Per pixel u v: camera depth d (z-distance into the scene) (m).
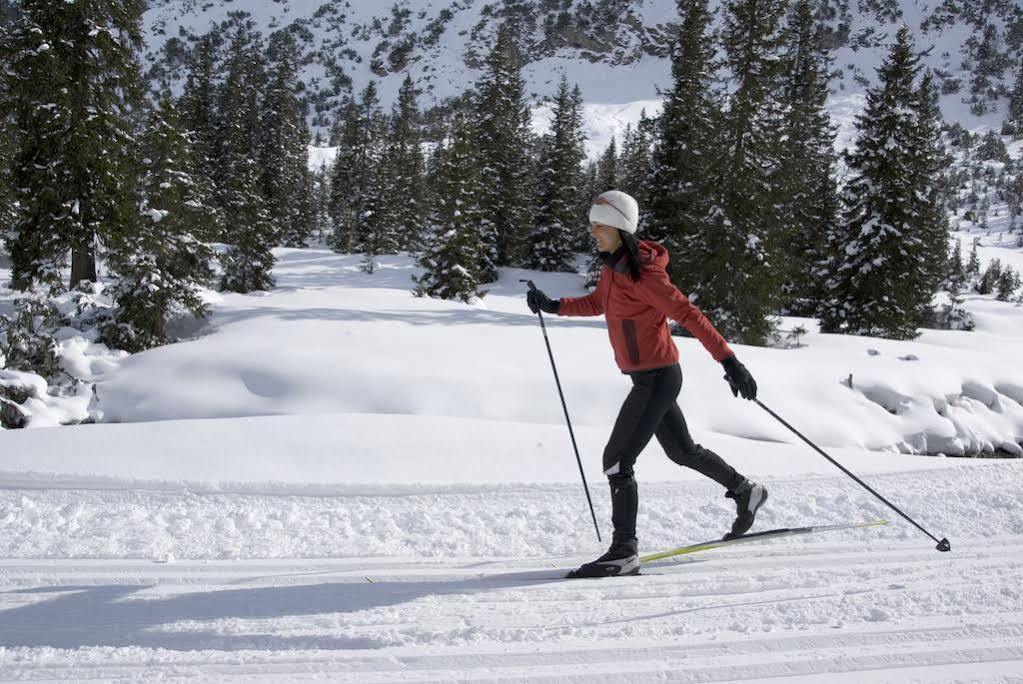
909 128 24.19
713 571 3.66
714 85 24.52
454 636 2.79
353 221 55.47
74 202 18.58
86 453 5.63
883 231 23.88
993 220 137.00
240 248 30.06
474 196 29.00
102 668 2.56
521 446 6.63
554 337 12.99
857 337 16.47
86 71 18.73
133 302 14.43
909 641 2.69
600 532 4.42
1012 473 5.71
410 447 6.31
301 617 3.04
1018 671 2.46
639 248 3.47
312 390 9.98
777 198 23.31
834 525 4.47
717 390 10.38
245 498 4.93
